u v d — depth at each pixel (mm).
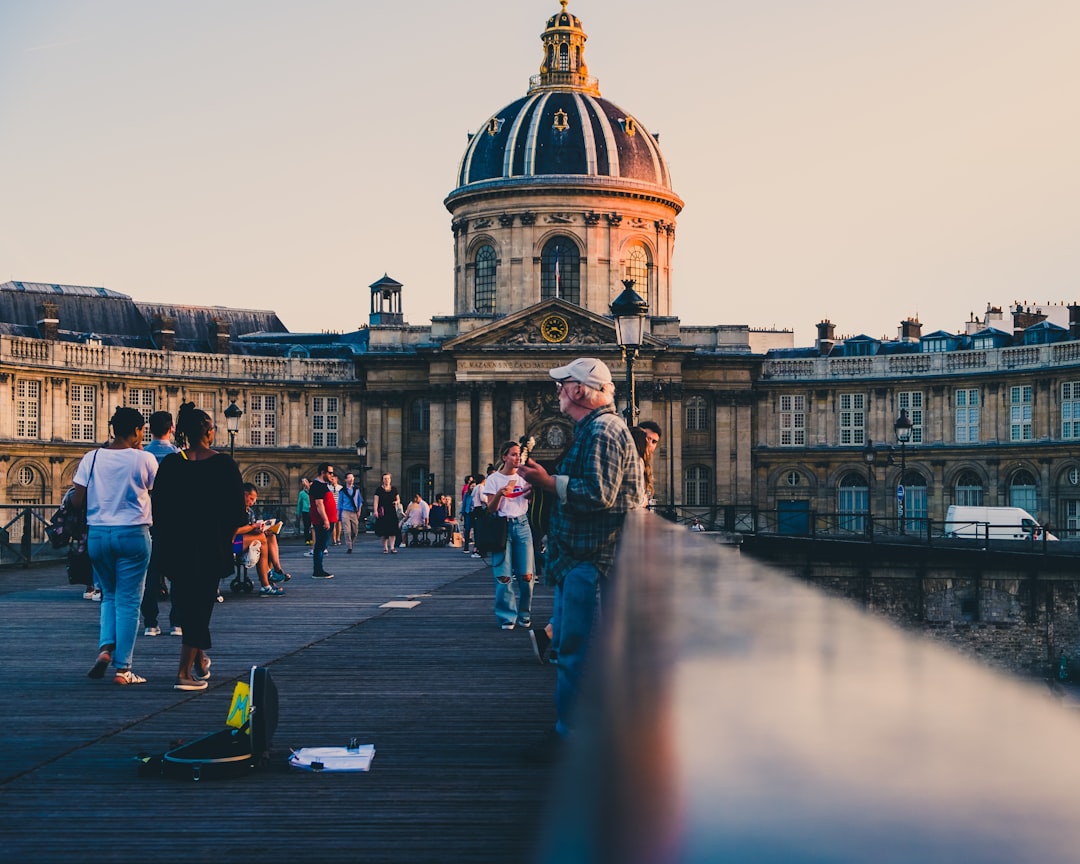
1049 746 648
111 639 10453
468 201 65250
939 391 59781
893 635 854
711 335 62406
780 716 682
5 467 54844
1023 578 35281
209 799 6246
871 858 590
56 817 5863
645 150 65875
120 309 74312
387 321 81625
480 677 10742
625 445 6559
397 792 6398
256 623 15352
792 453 61719
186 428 9953
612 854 654
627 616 911
